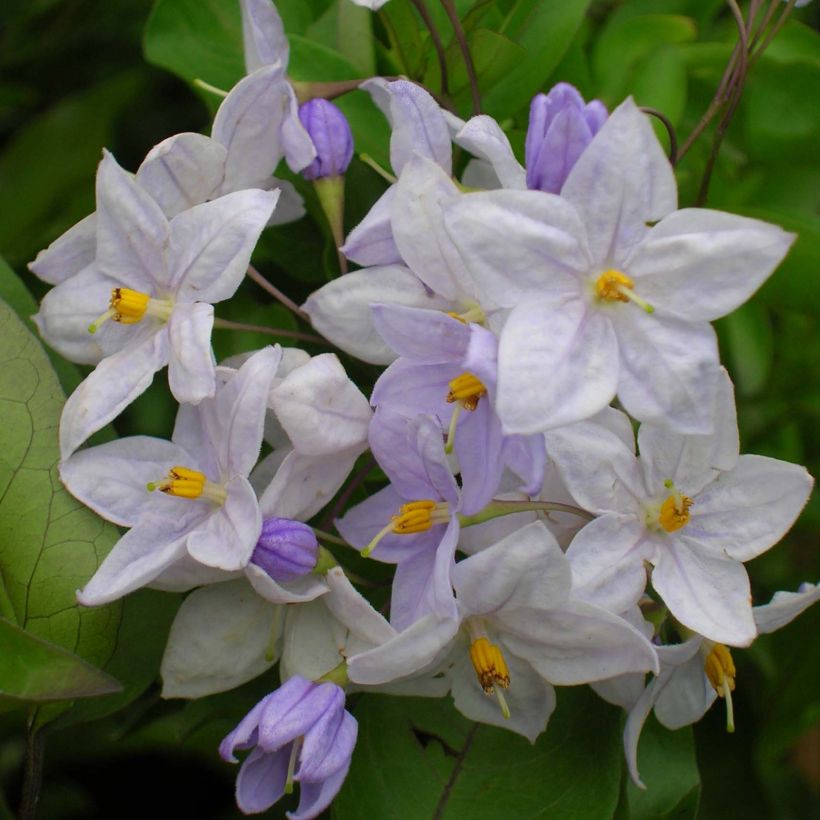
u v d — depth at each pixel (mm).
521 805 148
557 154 145
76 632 146
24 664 139
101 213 150
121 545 144
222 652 148
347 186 168
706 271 140
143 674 154
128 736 173
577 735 151
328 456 146
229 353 168
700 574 146
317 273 170
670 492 147
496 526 145
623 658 141
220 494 146
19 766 187
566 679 144
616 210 140
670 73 172
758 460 147
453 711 152
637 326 141
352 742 140
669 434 146
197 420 150
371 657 136
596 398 138
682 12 182
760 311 175
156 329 150
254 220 145
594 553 144
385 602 154
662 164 140
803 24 183
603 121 148
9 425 147
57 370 158
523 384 135
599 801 148
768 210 176
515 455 139
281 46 157
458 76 168
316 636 147
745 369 175
